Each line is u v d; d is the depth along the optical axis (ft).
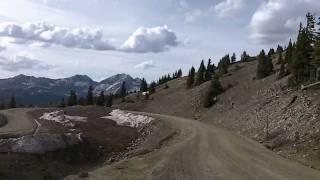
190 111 363.56
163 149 124.77
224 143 144.56
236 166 92.84
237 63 539.29
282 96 217.36
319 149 115.44
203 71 459.73
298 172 89.35
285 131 155.22
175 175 78.74
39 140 126.11
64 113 291.99
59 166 119.96
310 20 250.98
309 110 158.20
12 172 101.60
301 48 244.01
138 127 245.04
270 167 94.22
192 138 161.68
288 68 291.79
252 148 133.28
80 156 137.49
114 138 187.93
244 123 222.48
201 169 86.74
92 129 210.59
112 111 317.42
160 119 264.52
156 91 521.65
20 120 235.40
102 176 77.25
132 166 89.25
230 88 359.66
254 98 276.00
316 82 197.57
